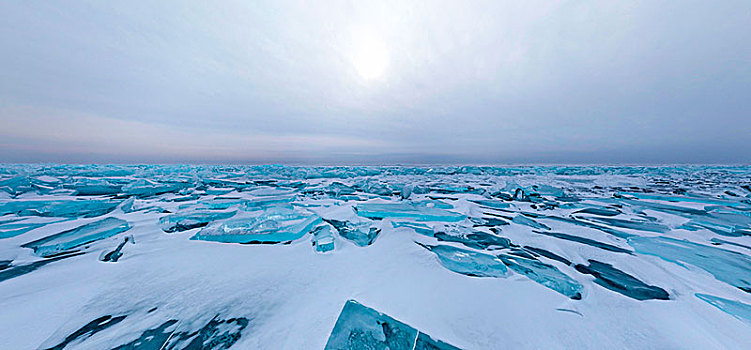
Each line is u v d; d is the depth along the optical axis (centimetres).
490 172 1281
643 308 135
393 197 521
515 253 219
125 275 166
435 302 137
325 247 213
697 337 113
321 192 589
